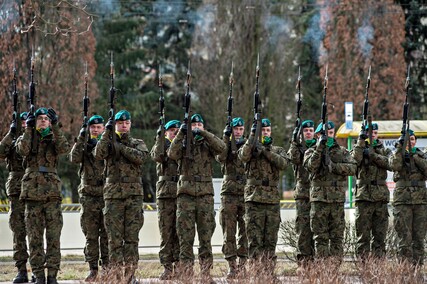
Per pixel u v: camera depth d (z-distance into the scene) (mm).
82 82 65438
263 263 25188
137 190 26531
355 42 74188
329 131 28281
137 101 79000
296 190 29109
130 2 82375
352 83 73750
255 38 74625
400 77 74000
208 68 75062
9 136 27141
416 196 28750
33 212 25859
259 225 26969
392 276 23797
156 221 36938
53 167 26219
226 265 32281
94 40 65750
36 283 25906
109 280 23812
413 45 80312
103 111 75125
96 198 27859
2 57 57562
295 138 28875
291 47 77188
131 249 26297
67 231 36500
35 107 25906
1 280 29125
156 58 84375
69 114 65125
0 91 58000
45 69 63594
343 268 28406
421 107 79688
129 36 80812
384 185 28906
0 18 55656
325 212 27516
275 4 77688
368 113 28984
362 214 28656
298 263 28766
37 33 58562
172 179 27938
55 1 49719
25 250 27594
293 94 76562
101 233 28031
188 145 26547
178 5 84500
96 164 27859
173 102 82625
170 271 27406
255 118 27234
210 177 27031
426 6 80688
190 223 26531
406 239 28672
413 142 29250
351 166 27734
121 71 81312
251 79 73375
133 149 26453
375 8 74438
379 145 29516
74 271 30812
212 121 74938
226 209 28156
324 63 75062
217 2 75250
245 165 27422
